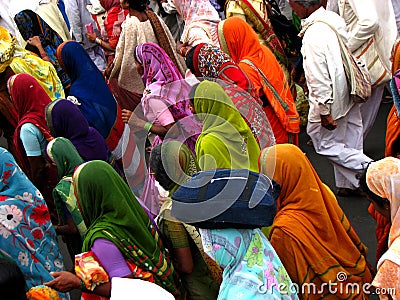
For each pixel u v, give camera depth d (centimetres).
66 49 454
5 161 306
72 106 377
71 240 348
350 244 284
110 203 261
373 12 496
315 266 272
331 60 461
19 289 209
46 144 398
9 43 470
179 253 275
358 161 475
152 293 230
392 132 398
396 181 273
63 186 328
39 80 481
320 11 480
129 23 524
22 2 654
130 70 523
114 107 452
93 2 675
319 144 492
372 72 512
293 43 619
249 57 443
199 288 282
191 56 420
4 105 461
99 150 382
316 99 470
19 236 305
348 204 491
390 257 256
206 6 584
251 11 550
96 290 256
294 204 276
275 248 274
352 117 490
